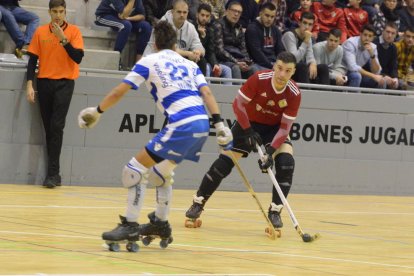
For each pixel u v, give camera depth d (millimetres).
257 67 17344
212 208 13219
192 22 17219
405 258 8766
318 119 17375
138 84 7992
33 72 14922
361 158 17828
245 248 8875
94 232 9289
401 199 17250
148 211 11969
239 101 10336
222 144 8344
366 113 17797
